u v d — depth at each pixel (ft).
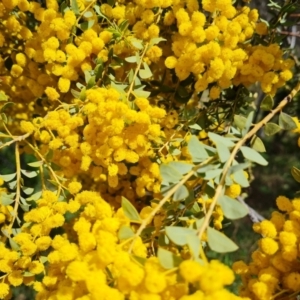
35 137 1.25
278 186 3.14
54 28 1.21
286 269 0.93
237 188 1.01
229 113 1.41
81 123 1.15
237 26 1.13
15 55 1.52
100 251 0.80
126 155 1.08
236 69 1.18
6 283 1.18
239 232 2.96
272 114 1.08
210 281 0.70
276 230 0.97
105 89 1.10
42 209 1.12
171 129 1.30
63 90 1.22
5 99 1.33
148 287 0.74
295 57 1.96
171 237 0.81
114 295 0.78
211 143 1.38
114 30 1.24
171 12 1.25
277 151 3.11
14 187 1.35
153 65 1.44
